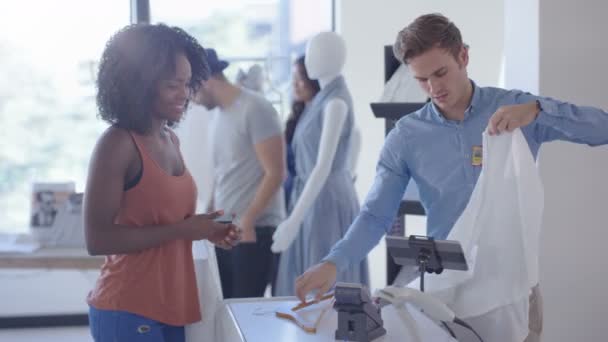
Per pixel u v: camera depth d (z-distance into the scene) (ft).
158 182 5.77
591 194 9.12
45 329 14.44
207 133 11.18
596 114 6.07
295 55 16.16
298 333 5.64
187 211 6.18
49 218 10.16
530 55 9.20
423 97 8.69
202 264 6.43
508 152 5.96
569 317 9.29
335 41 10.34
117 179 5.61
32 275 14.65
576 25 8.93
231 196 10.48
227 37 15.88
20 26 14.62
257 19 15.94
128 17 14.98
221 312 6.50
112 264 5.87
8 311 14.64
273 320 6.01
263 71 14.48
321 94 10.50
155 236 5.70
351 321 5.40
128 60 5.66
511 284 6.04
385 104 8.75
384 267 16.10
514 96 6.41
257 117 10.19
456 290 6.15
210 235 6.02
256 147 10.26
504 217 6.03
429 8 15.66
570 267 9.21
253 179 10.42
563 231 9.15
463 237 6.00
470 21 15.71
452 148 6.47
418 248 5.51
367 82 15.74
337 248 6.39
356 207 10.50
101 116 5.85
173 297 5.92
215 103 10.40
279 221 10.73
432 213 6.72
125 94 5.68
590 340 9.30
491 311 6.04
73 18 14.71
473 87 6.46
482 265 6.07
